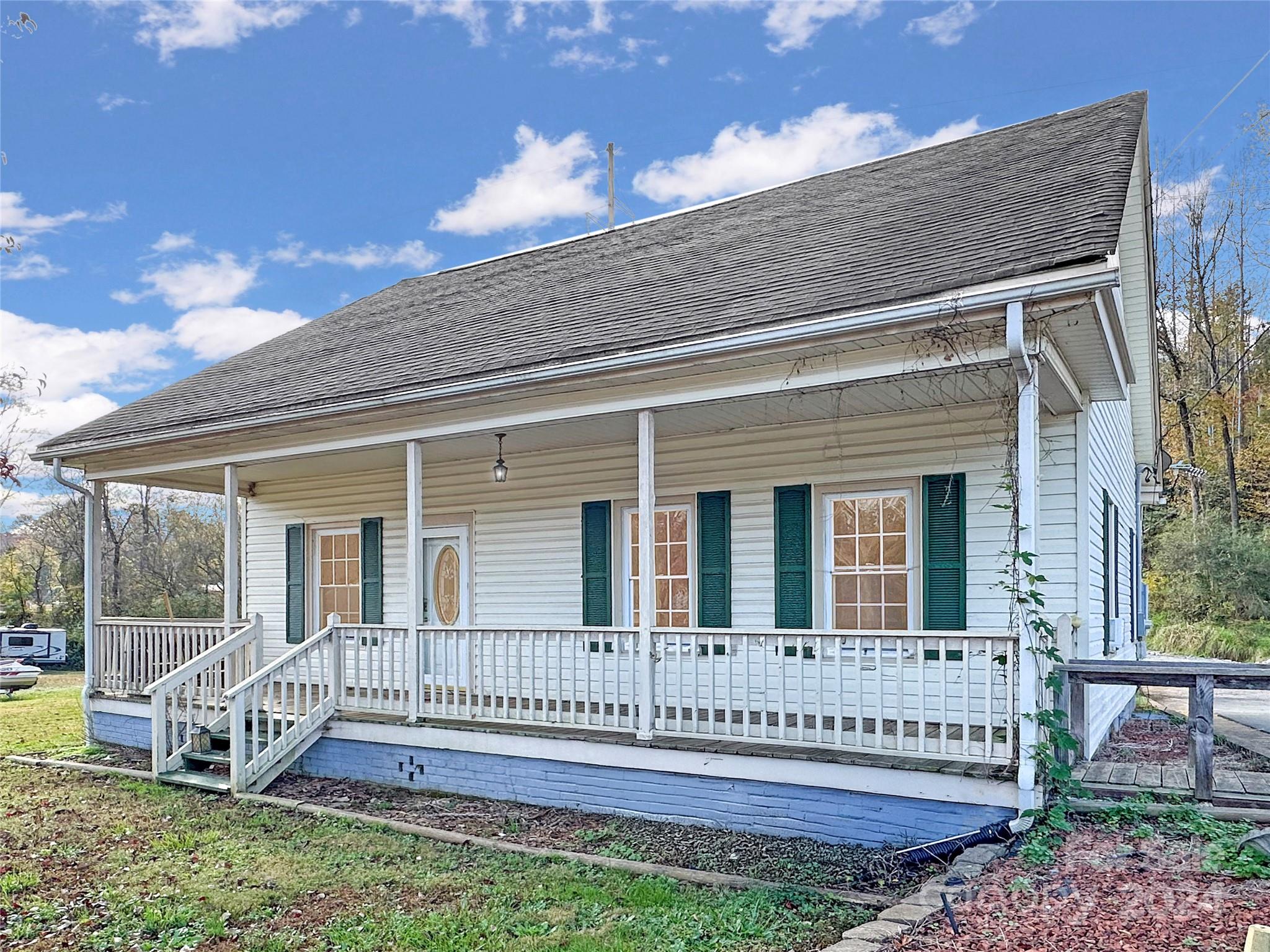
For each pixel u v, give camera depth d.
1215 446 33.78
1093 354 7.09
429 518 12.21
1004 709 7.67
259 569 14.16
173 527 41.12
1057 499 8.31
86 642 12.55
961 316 6.08
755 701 9.25
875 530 8.87
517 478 11.44
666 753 7.52
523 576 11.32
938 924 4.47
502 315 10.91
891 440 8.75
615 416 8.23
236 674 10.61
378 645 10.80
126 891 6.14
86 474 12.57
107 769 10.36
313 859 6.75
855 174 12.18
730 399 7.45
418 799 8.70
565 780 8.16
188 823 7.93
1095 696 8.74
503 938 5.11
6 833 7.76
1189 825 5.61
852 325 6.39
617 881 6.02
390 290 16.27
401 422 9.38
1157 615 29.59
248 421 10.05
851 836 6.69
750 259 9.42
